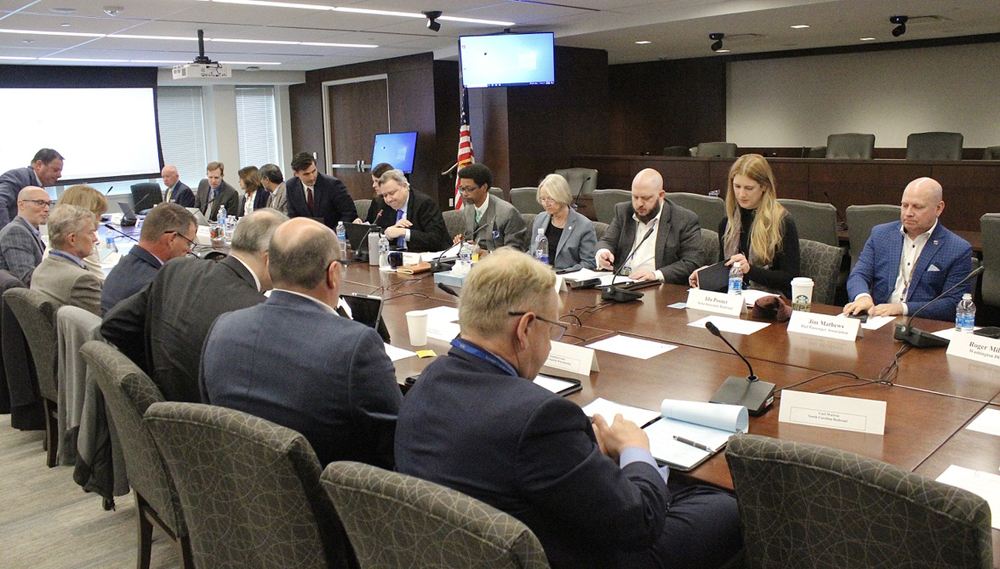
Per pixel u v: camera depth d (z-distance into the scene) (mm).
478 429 1304
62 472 3260
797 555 1311
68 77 10000
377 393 1674
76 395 2607
